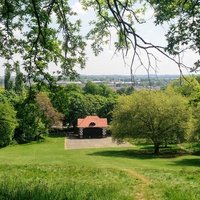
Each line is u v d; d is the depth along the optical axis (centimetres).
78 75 1474
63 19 1443
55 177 2080
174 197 1460
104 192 1422
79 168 2569
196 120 6412
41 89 1441
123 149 8062
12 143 9488
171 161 5594
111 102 13325
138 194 1584
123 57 1204
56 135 12300
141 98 6919
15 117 9081
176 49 1098
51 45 1424
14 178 1861
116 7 1183
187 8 1104
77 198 1227
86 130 11881
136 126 6938
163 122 6806
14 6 1322
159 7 1126
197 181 2067
